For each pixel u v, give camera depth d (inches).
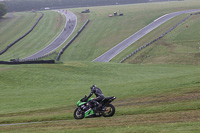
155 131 489.7
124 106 863.1
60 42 6254.9
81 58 4822.8
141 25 6840.6
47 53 5354.3
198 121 528.4
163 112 690.8
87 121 669.3
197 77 1307.8
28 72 2485.2
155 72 2687.0
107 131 536.4
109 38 5984.3
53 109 983.6
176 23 6437.0
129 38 5733.3
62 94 1526.8
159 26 6437.0
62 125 665.0
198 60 3523.6
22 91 1830.7
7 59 4928.6
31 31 7628.0
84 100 708.0
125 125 573.3
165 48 4431.6
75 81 2247.8
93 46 5477.4
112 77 2440.9
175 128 495.5
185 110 670.5
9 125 768.9
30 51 5728.3
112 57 4510.3
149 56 4079.7
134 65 3189.0
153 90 1159.6
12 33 7632.9
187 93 901.8
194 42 4626.0
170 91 1017.5
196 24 5895.7
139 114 706.8
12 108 1171.9
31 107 1140.5
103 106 677.9
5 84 2096.5
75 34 6840.6
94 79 2327.8
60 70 2650.1
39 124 724.7
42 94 1606.8
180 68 2933.1
